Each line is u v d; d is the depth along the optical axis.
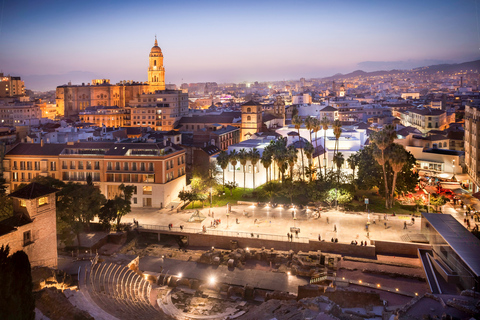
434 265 80.12
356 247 91.62
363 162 130.38
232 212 119.75
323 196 121.12
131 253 98.06
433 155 147.50
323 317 51.12
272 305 67.31
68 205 92.56
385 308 58.88
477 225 96.50
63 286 68.06
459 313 51.31
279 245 97.62
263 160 133.00
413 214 112.06
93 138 166.62
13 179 135.25
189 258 95.62
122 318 58.53
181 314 69.81
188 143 178.75
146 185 126.62
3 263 45.69
